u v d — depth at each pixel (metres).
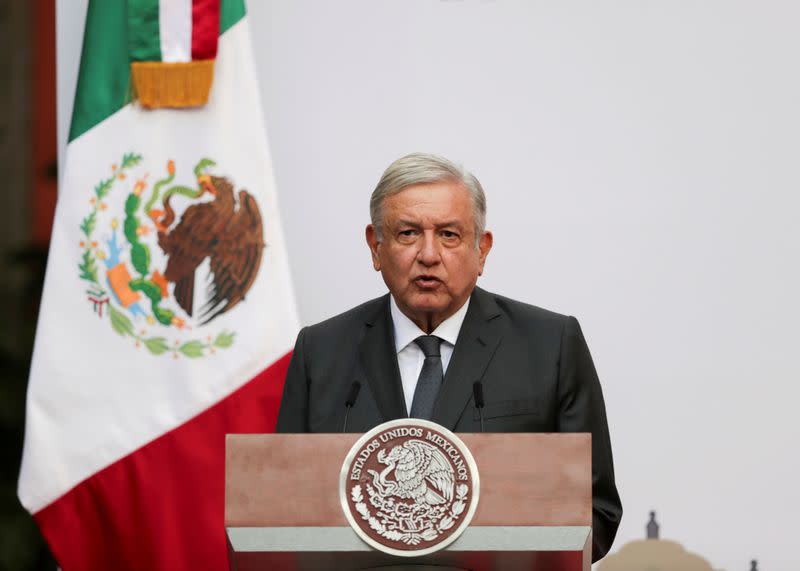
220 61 15.05
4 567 16.42
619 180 15.50
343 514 7.91
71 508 14.60
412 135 15.68
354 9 15.79
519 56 15.67
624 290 15.41
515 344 9.92
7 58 16.55
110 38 15.11
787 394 15.19
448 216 9.38
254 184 14.87
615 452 15.28
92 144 14.92
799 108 15.34
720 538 15.12
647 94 15.52
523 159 15.59
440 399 9.50
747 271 15.31
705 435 15.23
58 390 14.62
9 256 16.80
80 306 14.75
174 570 14.45
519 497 7.89
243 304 14.75
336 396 10.02
